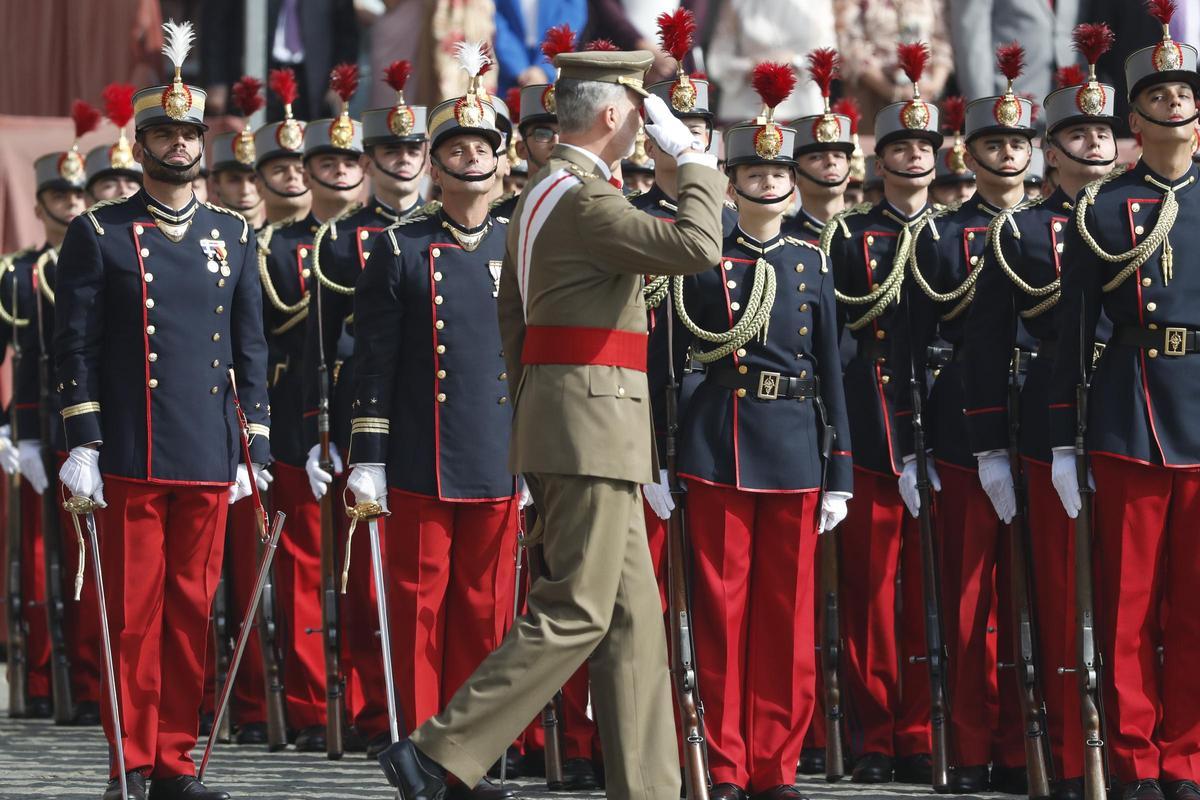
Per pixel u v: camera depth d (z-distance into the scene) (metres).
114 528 23.95
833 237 29.64
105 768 27.67
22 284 33.38
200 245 24.42
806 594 24.92
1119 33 41.91
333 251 29.58
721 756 24.47
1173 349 23.47
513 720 19.34
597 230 19.56
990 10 41.28
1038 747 24.86
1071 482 23.64
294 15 43.97
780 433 24.75
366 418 24.91
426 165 35.66
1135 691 23.59
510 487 25.12
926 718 27.88
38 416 32.91
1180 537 23.59
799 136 30.06
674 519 24.62
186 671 24.36
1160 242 23.53
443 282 25.19
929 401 27.91
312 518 31.03
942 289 27.94
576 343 19.80
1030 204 26.89
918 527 27.86
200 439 24.11
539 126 29.27
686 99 27.09
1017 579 25.38
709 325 24.97
